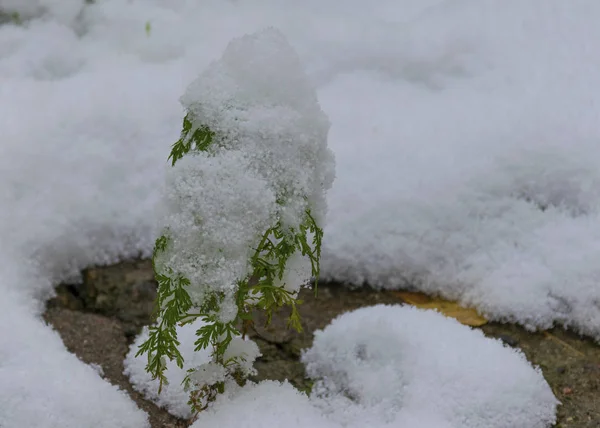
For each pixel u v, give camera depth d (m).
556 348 2.11
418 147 2.53
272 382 1.79
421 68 2.94
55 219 2.32
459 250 2.30
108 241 2.39
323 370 2.01
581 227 2.29
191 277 1.50
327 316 2.23
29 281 2.21
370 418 1.81
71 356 1.93
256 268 1.57
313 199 1.60
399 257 2.32
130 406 1.81
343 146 2.55
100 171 2.44
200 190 1.48
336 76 2.94
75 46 3.15
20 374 1.76
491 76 2.86
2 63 2.97
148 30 3.13
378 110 2.73
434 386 1.85
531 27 3.08
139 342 2.03
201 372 1.69
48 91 2.73
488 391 1.84
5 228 2.24
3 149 2.40
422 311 2.12
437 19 3.17
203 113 1.52
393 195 2.38
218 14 3.35
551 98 2.68
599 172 2.38
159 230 1.53
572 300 2.16
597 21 3.08
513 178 2.41
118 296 2.27
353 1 3.48
